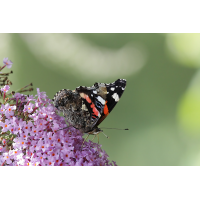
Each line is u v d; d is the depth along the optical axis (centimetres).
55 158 54
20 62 93
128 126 91
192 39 91
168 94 93
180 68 94
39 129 54
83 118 55
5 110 54
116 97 56
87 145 55
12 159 54
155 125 90
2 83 55
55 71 95
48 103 55
